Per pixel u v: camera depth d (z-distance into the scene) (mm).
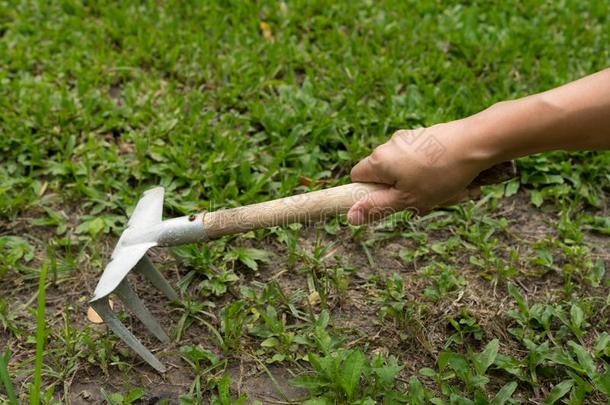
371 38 1530
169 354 1005
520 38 1518
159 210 979
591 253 1137
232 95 1356
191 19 1573
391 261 1131
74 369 983
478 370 958
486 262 1108
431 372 962
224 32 1531
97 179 1221
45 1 1587
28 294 1078
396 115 1319
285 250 1140
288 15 1570
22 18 1536
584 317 1039
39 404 945
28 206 1180
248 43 1491
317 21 1560
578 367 957
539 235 1170
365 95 1379
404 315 1044
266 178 1190
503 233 1171
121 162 1234
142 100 1360
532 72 1438
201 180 1212
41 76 1409
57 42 1475
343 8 1596
